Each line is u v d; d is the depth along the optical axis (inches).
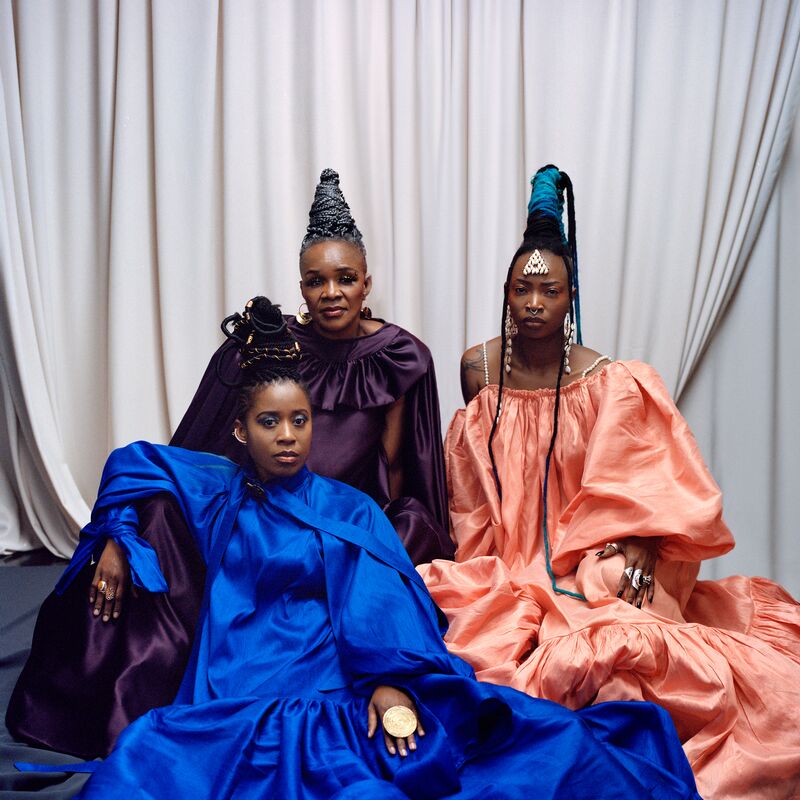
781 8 140.9
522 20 147.8
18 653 105.9
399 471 121.3
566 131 146.9
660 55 144.6
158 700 85.3
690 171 144.6
